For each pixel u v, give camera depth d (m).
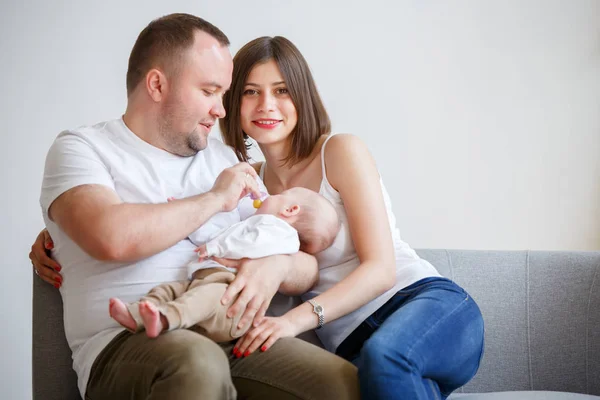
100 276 1.68
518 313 2.28
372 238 1.90
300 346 1.62
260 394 1.58
